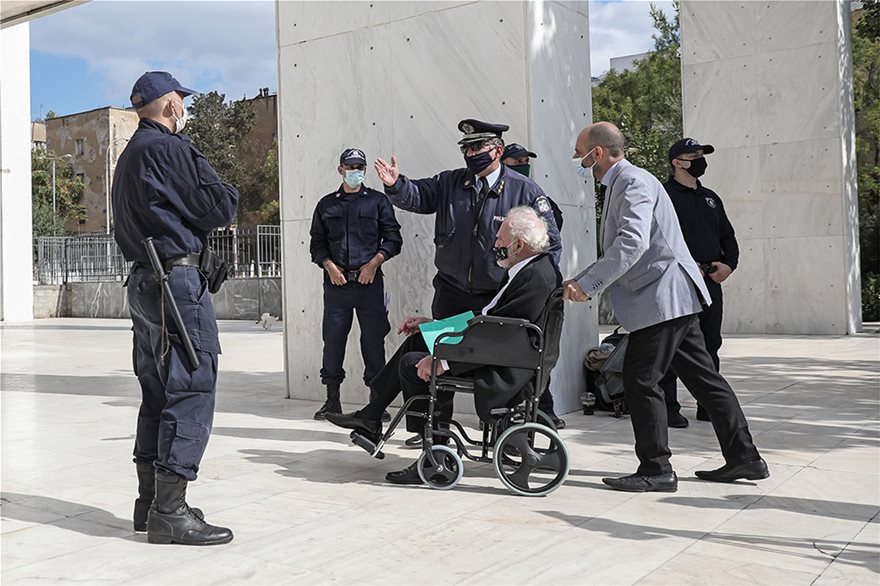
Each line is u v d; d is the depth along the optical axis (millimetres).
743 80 14141
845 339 12500
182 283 3264
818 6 13484
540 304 3932
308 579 2840
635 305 3965
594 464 4539
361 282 5977
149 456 3434
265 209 44594
